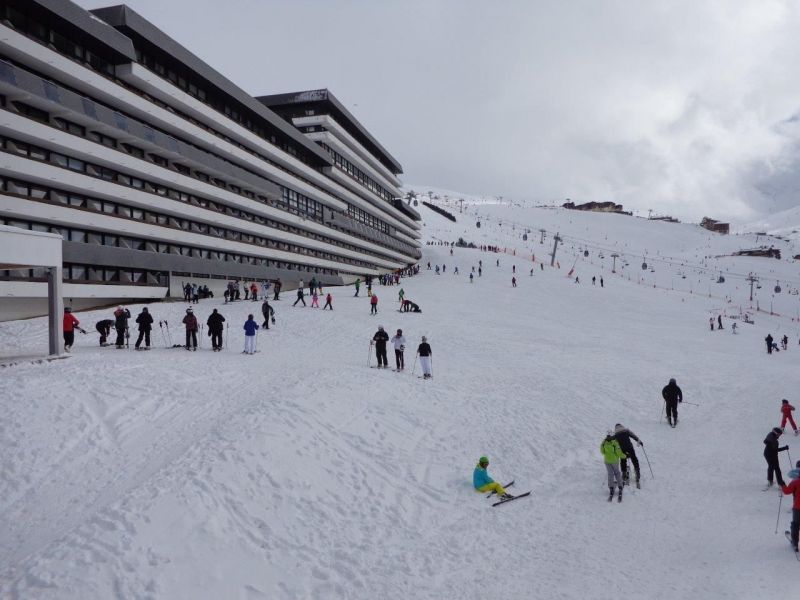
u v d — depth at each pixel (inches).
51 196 1450.5
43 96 1326.3
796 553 398.0
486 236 6589.6
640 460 636.1
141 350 917.2
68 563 326.0
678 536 435.5
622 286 3326.8
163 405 603.5
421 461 559.8
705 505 499.8
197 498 405.7
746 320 2487.7
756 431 768.3
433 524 449.7
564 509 490.3
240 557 362.0
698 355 1461.6
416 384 805.9
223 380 724.7
